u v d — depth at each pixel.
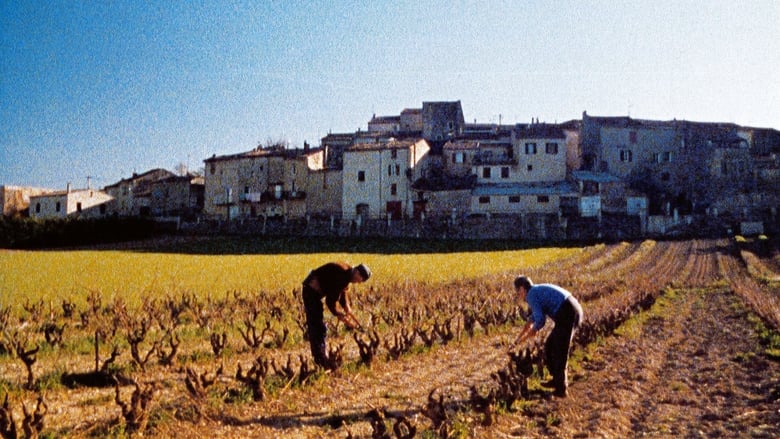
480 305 24.56
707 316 24.33
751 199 77.56
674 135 87.75
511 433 9.35
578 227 71.44
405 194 81.25
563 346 11.30
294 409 10.39
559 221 72.25
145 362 13.19
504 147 86.56
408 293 28.02
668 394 11.78
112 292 30.17
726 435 9.20
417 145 83.62
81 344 16.38
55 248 75.62
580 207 75.50
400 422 8.66
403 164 81.50
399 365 14.34
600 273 45.00
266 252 63.44
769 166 79.81
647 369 13.93
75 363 13.99
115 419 9.41
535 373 12.98
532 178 82.06
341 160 97.25
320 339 12.69
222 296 28.39
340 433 9.13
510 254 58.56
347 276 12.61
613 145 86.81
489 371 13.77
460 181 81.00
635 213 75.56
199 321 19.94
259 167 92.12
